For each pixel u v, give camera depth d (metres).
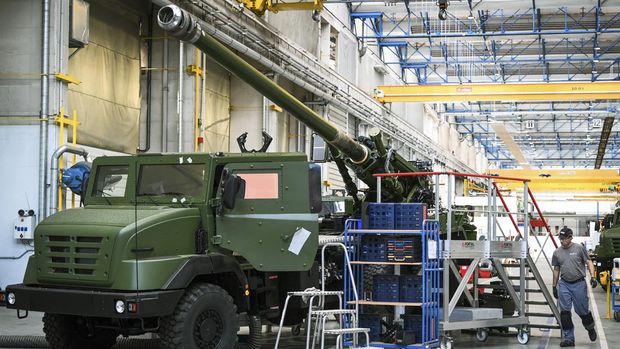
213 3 19.56
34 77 15.99
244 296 9.73
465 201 39.69
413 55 43.69
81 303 8.76
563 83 34.06
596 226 35.62
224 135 24.52
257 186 9.99
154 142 20.47
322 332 9.73
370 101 36.41
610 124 46.75
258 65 24.33
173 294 8.77
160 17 9.11
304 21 28.58
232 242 9.70
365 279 12.41
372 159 13.63
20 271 15.89
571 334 12.25
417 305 10.87
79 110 18.00
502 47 42.81
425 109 49.38
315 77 27.52
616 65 45.91
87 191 10.24
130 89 20.19
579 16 37.50
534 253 43.66
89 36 18.39
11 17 16.14
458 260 13.89
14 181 15.94
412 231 10.97
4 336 10.73
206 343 9.09
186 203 9.64
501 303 14.02
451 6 34.41
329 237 12.13
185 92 20.25
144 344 10.30
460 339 13.02
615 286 16.42
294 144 28.70
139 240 8.88
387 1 30.67
